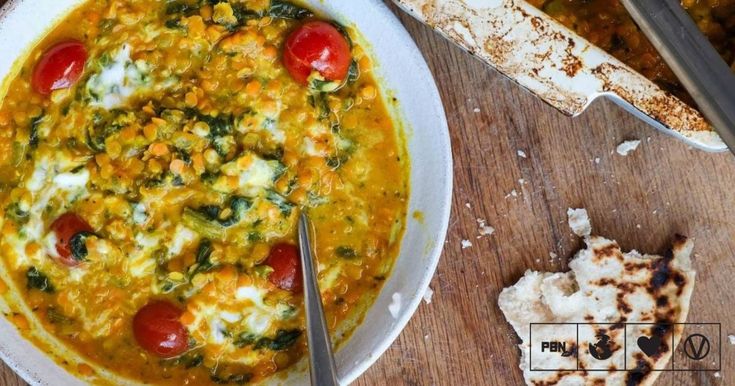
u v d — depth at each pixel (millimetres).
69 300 544
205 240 542
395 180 559
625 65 545
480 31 547
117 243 540
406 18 596
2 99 547
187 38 543
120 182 535
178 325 539
